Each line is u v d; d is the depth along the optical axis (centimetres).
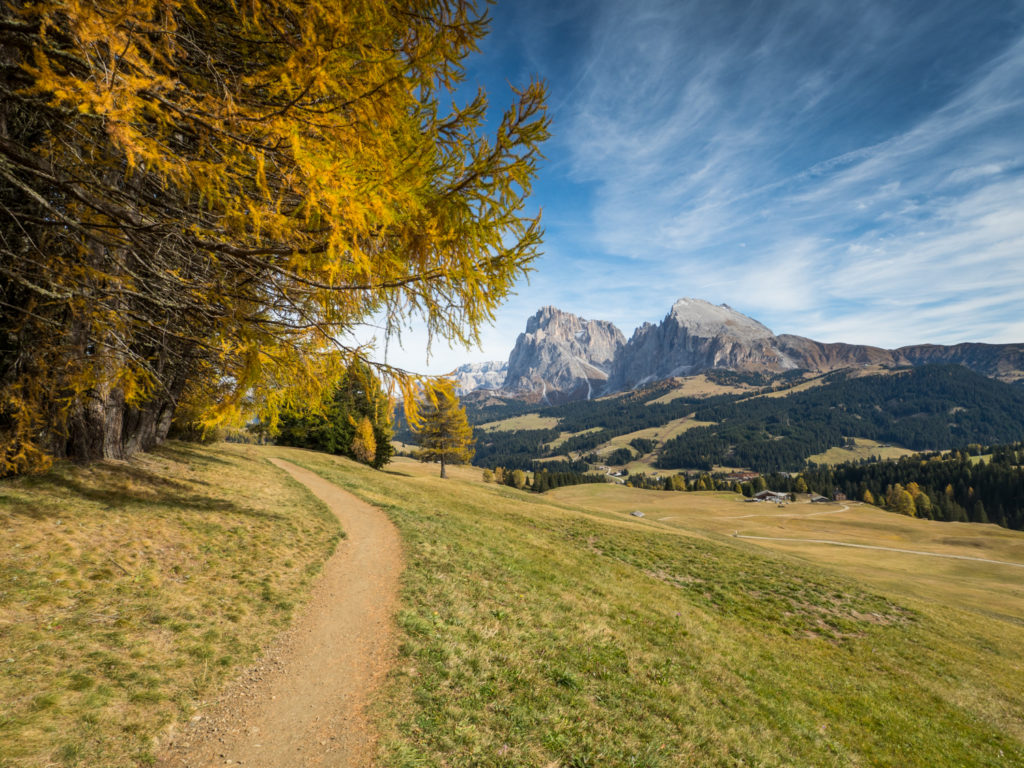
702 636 1306
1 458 945
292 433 4984
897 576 4112
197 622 765
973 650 1817
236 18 468
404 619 941
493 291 562
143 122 397
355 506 2127
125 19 316
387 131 461
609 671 922
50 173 484
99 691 546
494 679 782
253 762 522
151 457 1792
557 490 13375
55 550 809
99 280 671
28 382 864
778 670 1247
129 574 829
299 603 948
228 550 1088
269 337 648
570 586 1463
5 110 668
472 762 579
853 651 1563
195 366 994
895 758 955
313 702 649
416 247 545
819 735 950
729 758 744
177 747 517
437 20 479
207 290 585
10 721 464
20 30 390
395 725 620
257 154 412
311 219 514
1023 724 1268
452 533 1859
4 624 599
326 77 386
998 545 7181
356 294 586
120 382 802
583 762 625
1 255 667
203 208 604
